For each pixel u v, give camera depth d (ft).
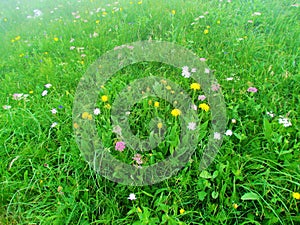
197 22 3.24
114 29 3.56
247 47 2.80
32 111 2.47
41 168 1.92
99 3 4.70
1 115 2.38
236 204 1.55
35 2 5.98
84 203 1.69
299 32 2.96
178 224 1.53
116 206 1.66
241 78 2.50
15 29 4.77
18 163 2.01
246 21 3.34
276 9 3.47
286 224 1.50
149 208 1.61
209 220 1.57
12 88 2.84
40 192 1.81
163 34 3.22
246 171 1.75
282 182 1.64
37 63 3.24
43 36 4.00
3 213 1.81
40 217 1.65
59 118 2.29
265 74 2.41
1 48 3.97
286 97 2.26
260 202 1.53
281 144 1.79
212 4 3.86
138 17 3.64
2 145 2.14
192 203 1.67
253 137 1.93
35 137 2.19
